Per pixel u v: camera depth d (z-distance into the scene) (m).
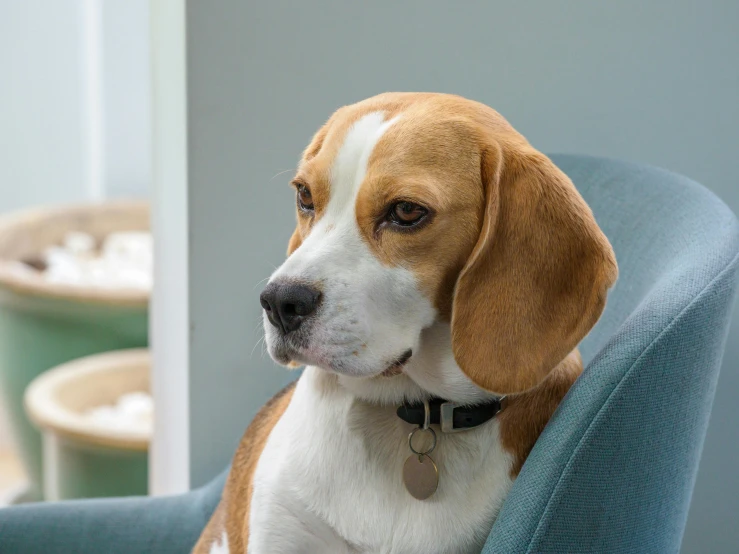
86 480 3.11
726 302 1.16
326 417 1.36
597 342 1.53
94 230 3.99
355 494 1.31
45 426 3.10
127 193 4.44
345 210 1.27
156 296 2.27
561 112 2.04
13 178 4.27
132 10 4.18
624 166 1.65
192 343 2.05
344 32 1.95
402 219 1.25
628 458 1.13
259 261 2.02
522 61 2.01
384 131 1.27
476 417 1.30
